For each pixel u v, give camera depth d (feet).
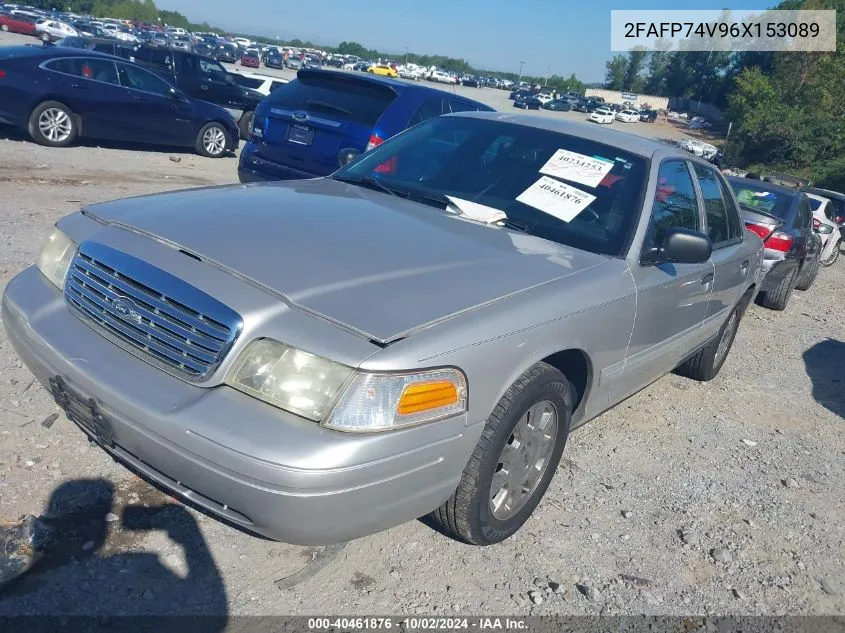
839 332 29.45
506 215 12.30
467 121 14.92
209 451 7.73
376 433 7.83
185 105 42.45
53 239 10.40
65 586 8.60
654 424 16.03
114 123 39.42
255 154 24.91
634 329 11.96
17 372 12.94
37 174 30.42
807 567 11.61
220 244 9.26
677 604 10.14
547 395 10.11
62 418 11.75
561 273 10.69
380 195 12.87
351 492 7.77
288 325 8.08
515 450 10.10
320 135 23.52
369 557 9.94
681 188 14.25
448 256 10.23
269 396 7.92
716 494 13.34
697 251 11.80
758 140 171.22
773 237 29.09
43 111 36.52
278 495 7.57
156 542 9.51
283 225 10.24
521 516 10.72
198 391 8.17
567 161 13.28
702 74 347.77
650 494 12.91
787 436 16.83
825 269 49.34
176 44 189.47
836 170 151.43
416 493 8.55
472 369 8.63
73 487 10.19
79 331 9.21
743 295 18.43
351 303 8.49
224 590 8.95
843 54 197.77
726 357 20.33
